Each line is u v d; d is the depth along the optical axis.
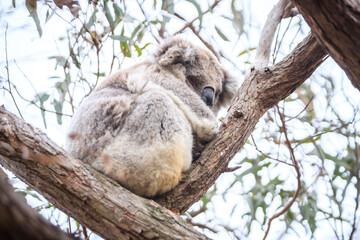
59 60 6.32
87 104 5.64
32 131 4.25
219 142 5.23
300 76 5.44
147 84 5.77
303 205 6.95
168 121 5.06
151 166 4.90
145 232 4.22
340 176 7.24
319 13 3.37
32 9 5.66
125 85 6.02
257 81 5.61
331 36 3.47
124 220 4.26
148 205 4.45
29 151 4.12
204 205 7.61
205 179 5.05
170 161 4.91
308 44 5.29
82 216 4.34
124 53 6.57
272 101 5.55
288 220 7.09
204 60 6.99
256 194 7.41
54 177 4.22
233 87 7.45
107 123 5.26
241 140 5.34
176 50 6.47
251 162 7.63
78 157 5.23
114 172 4.92
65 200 4.30
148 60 6.73
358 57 3.47
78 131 5.36
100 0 6.11
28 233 1.91
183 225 4.37
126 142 5.05
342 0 3.28
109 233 4.30
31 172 4.22
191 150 5.23
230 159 5.28
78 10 5.79
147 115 5.14
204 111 5.67
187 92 5.90
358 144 7.38
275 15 6.37
